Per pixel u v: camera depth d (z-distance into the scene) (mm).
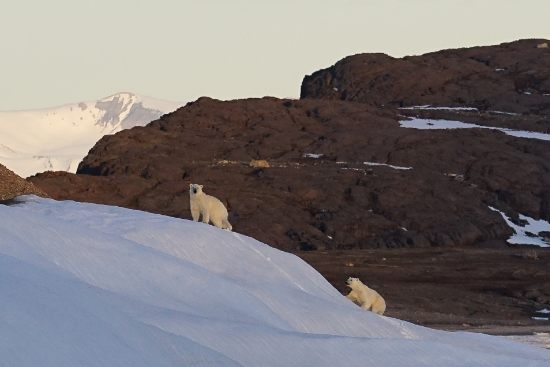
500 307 49375
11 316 9406
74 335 9766
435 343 16188
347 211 76250
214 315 15719
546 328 40812
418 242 71750
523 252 68562
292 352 14055
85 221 21672
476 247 72500
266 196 77250
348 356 14766
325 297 21656
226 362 11531
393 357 15359
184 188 76125
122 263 16422
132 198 72500
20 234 15672
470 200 82750
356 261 62125
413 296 50156
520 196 85188
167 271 16812
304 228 71125
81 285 13125
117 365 9672
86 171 88312
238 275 20094
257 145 98688
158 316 13273
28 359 8773
